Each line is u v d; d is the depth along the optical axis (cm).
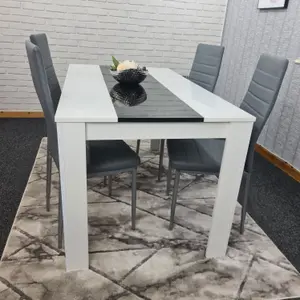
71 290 136
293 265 162
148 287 141
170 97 170
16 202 198
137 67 191
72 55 348
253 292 142
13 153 264
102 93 166
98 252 159
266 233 187
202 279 147
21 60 335
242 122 138
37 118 355
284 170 270
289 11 258
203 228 185
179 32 363
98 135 128
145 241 170
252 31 312
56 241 165
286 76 265
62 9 326
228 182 148
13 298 130
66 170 128
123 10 340
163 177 241
